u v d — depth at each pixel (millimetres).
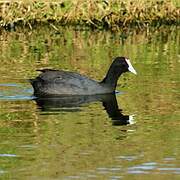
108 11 30578
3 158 12570
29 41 26219
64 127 14625
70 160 12422
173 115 15633
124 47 24844
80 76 18234
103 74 20125
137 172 11789
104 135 14023
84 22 30672
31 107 16422
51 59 22297
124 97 17562
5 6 30031
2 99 17141
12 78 19188
